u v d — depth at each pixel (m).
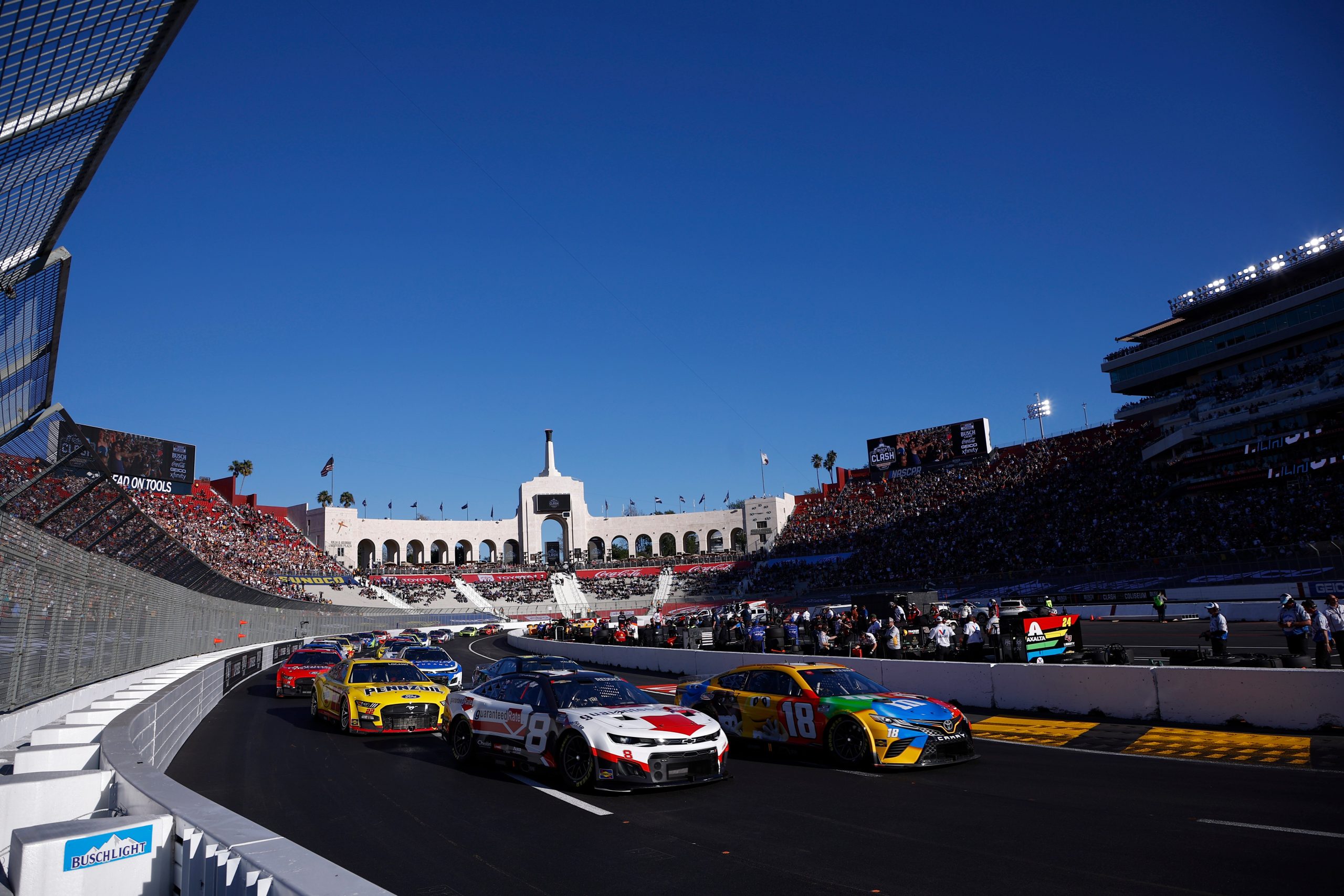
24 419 13.35
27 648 12.05
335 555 89.94
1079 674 14.57
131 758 7.49
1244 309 57.28
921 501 74.38
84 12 7.06
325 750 13.96
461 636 70.31
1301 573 37.25
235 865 4.32
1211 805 8.43
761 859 7.17
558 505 103.25
